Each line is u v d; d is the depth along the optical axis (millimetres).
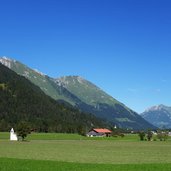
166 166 48031
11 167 46031
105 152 91688
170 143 169250
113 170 43938
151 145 142625
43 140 185250
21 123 179000
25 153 83312
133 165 49469
